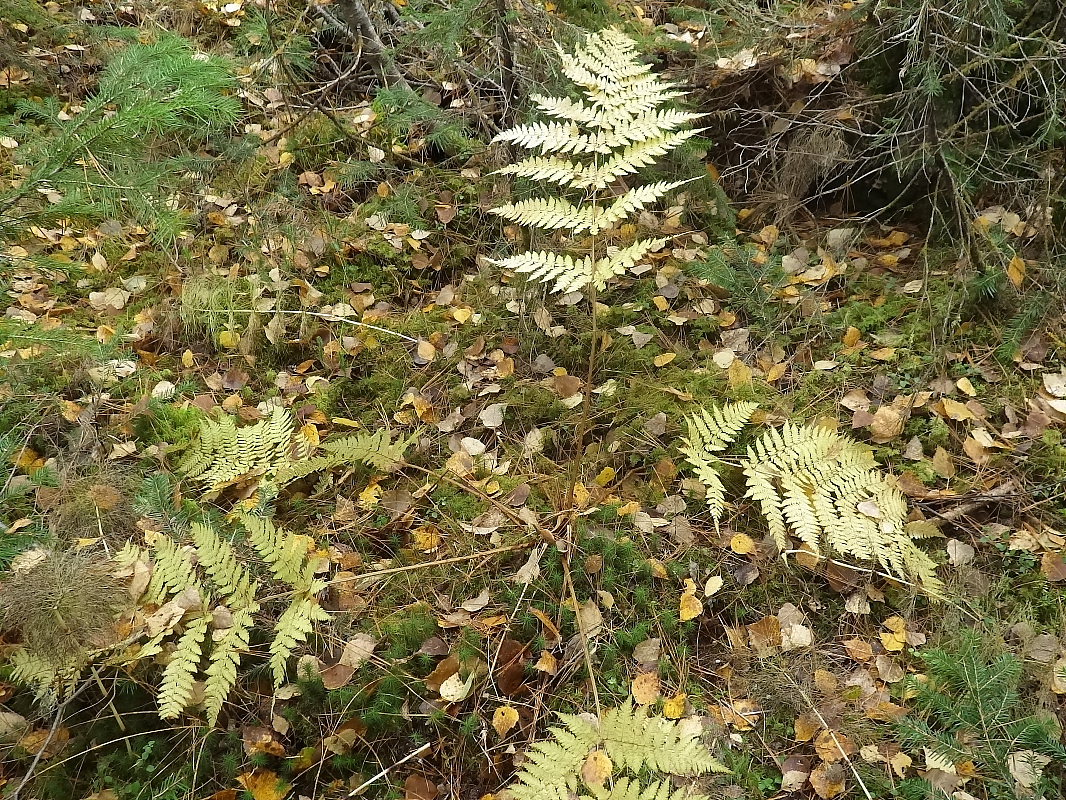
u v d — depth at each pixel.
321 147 4.14
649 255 3.60
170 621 2.24
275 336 3.37
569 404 3.10
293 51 4.11
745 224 3.83
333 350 3.33
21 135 3.80
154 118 2.49
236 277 3.58
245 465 2.76
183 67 2.67
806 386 3.09
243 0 4.84
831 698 2.27
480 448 2.98
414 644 2.41
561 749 1.86
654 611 2.47
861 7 3.62
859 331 3.24
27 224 3.26
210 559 2.20
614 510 2.69
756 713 2.26
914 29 3.11
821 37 3.95
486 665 2.35
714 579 2.50
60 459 2.81
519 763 2.13
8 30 4.22
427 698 2.29
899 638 2.38
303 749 2.18
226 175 4.00
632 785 1.78
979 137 3.44
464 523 2.73
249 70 4.40
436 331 3.42
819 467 2.39
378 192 3.96
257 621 2.43
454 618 2.46
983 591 2.45
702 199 3.76
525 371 3.28
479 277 3.62
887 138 3.41
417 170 4.02
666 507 2.74
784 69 3.92
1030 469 2.72
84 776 2.16
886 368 3.09
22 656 2.14
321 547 2.66
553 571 2.54
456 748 2.21
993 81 3.38
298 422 3.10
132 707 2.25
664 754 1.82
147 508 2.63
